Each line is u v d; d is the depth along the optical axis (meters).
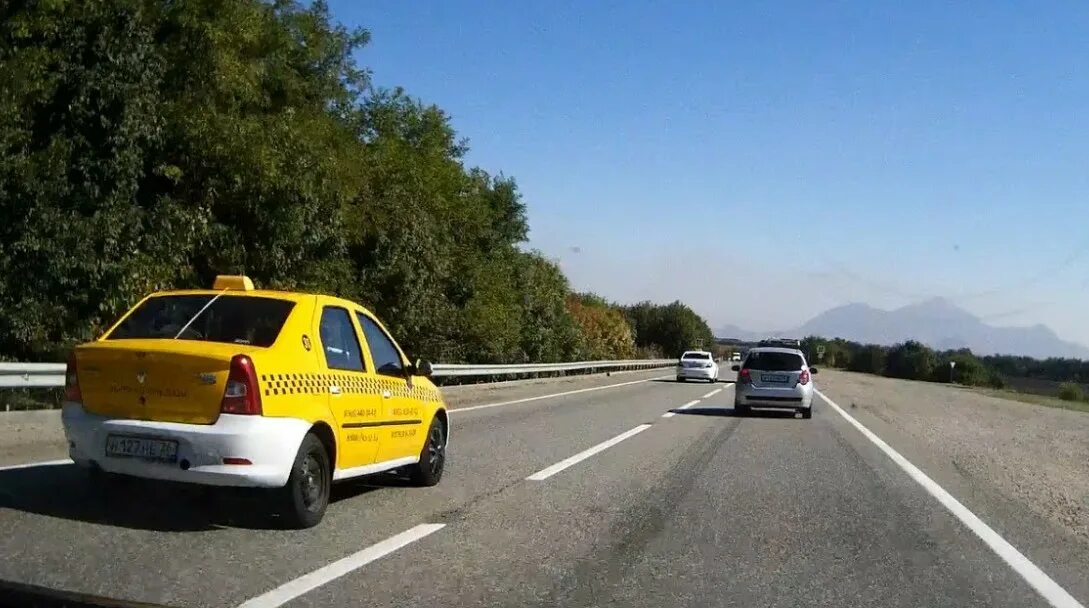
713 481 11.64
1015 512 10.16
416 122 37.12
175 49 17.67
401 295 29.66
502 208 48.56
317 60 24.69
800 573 7.02
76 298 15.98
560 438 16.25
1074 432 24.22
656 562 7.20
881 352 104.69
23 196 15.13
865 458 14.88
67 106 15.98
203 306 7.93
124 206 16.41
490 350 38.66
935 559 7.64
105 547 6.71
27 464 10.02
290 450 7.23
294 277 21.41
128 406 7.23
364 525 8.06
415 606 5.76
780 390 22.97
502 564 6.93
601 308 84.88
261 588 5.93
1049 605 6.35
